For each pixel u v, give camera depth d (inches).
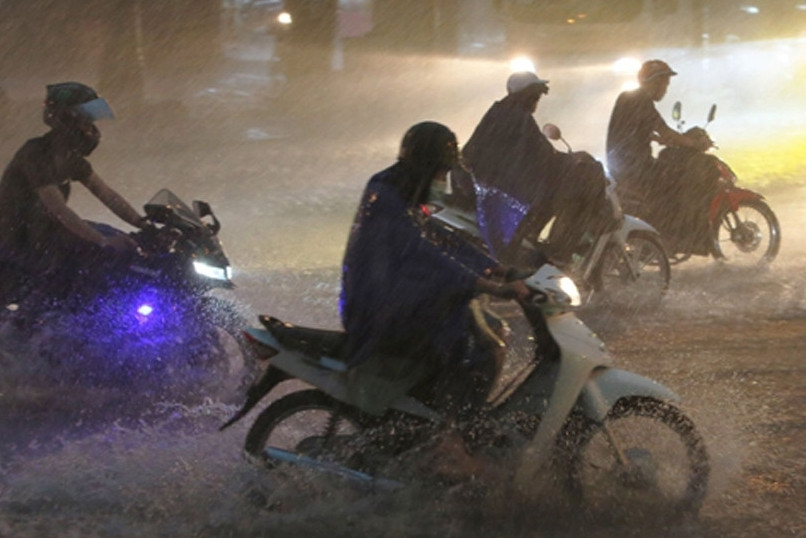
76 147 381.7
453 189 454.6
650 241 551.5
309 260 662.5
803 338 473.7
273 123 1422.2
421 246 284.2
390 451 291.9
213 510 297.4
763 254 655.1
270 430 298.8
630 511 298.8
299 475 292.8
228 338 400.8
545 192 510.3
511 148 512.4
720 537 285.6
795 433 357.7
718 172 598.5
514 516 296.0
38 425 367.2
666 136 592.1
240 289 577.0
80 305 381.4
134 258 382.3
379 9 1422.2
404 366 290.2
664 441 303.4
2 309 380.2
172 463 330.3
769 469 327.3
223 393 386.0
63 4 1579.7
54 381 380.5
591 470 299.7
